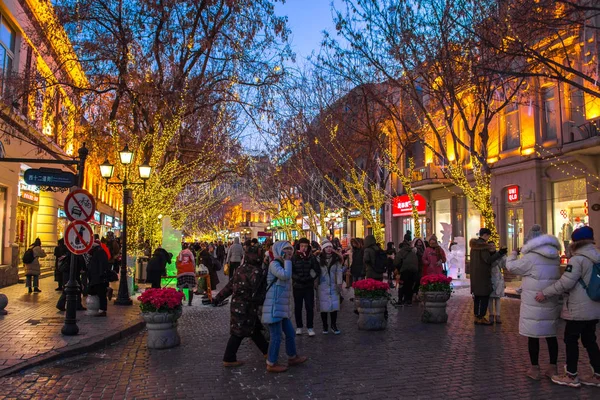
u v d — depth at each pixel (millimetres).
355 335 9773
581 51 16062
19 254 21984
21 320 10523
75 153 28234
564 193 19703
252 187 33281
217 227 72812
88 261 12383
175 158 19906
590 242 6035
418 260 15141
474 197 17391
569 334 6109
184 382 6434
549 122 20172
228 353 7262
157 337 8570
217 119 20391
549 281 6258
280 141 25141
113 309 12742
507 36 12469
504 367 7066
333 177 30078
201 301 15836
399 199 31562
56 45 16906
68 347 8031
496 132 23172
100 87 17266
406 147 21656
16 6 18266
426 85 17062
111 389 6117
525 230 21016
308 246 9859
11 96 15906
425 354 7973
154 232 20141
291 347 7270
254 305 7246
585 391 5898
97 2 15672
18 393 5945
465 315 12172
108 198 46531
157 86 16422
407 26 15281
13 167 19172
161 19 15609
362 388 6121
